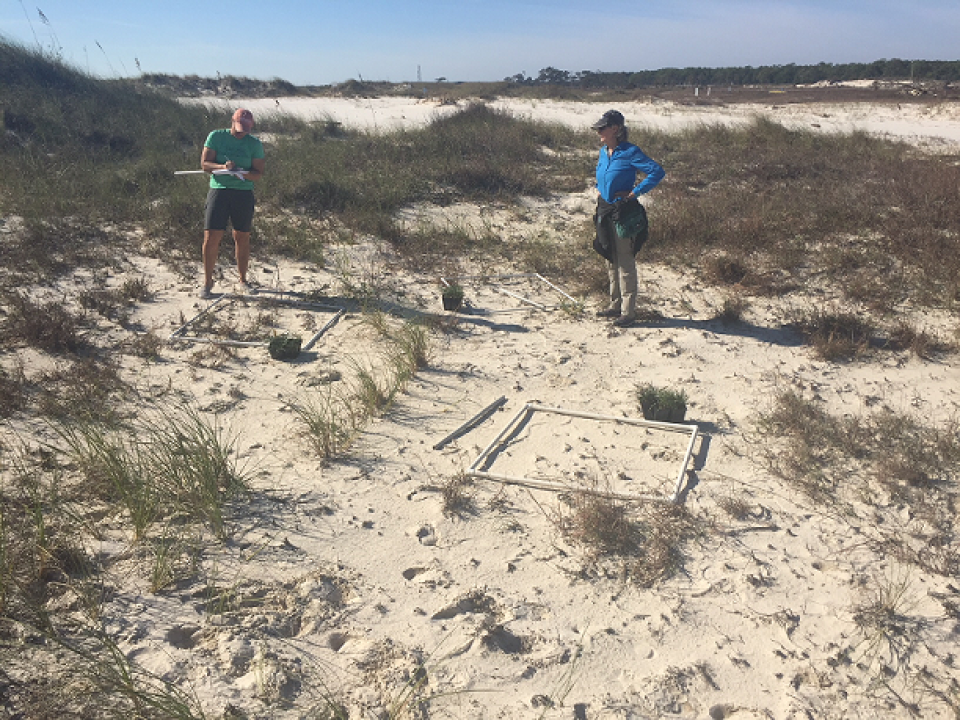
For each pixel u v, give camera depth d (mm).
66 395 4793
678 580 3439
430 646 2980
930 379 5648
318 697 2697
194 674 2715
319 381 5328
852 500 4090
